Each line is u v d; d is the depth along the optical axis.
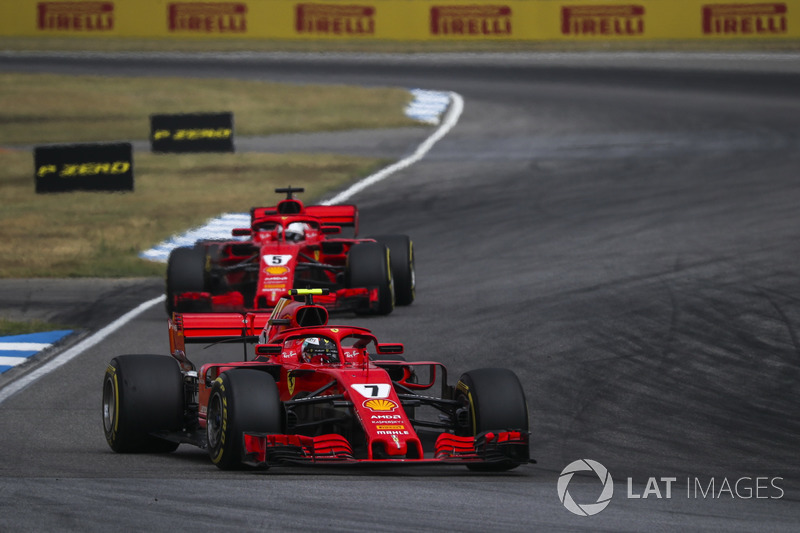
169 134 134.88
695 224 86.81
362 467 33.41
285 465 32.62
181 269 60.78
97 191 115.50
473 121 149.38
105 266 80.38
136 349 55.19
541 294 65.62
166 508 26.62
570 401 44.41
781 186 100.94
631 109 150.88
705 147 123.94
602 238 83.06
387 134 144.62
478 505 27.53
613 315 59.44
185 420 36.91
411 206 100.69
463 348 53.53
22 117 161.25
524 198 101.75
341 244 64.94
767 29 197.38
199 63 198.38
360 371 33.22
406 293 63.97
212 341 40.97
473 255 79.50
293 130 150.12
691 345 53.06
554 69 184.38
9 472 32.03
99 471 32.44
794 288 64.69
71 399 45.66
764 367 49.25
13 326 61.12
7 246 88.62
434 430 39.88
